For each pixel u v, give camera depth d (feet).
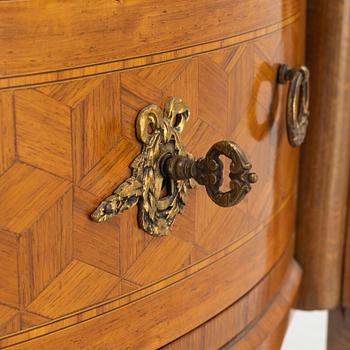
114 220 1.81
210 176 1.83
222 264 2.10
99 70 1.71
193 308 2.03
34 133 1.65
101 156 1.75
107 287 1.82
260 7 2.06
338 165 2.72
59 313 1.76
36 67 1.63
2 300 1.68
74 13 1.66
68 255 1.74
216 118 1.98
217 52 1.94
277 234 2.39
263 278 2.34
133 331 1.90
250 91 2.08
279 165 2.32
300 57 2.42
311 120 2.68
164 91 1.83
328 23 2.60
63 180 1.71
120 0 1.72
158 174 1.86
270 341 2.35
